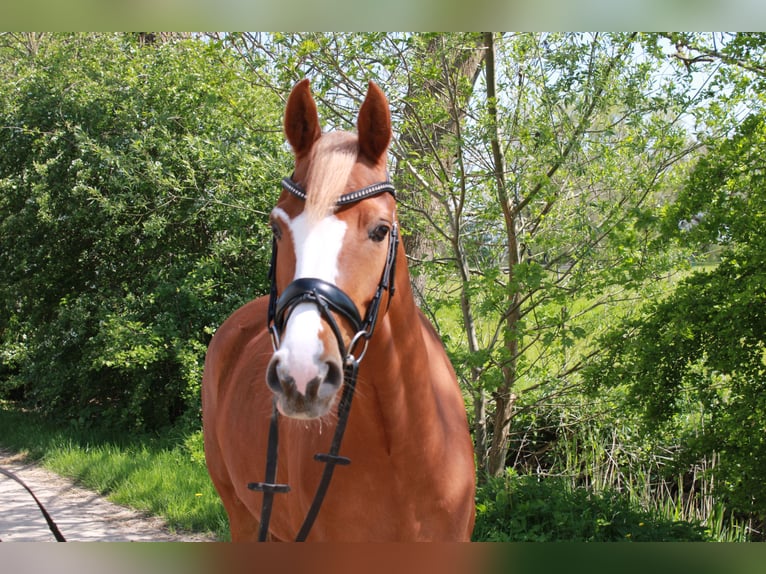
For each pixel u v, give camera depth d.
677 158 4.96
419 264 5.96
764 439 4.04
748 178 4.39
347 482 2.04
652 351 4.36
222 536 4.87
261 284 7.66
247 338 3.27
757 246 4.09
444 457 2.11
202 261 7.23
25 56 10.59
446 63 5.10
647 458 5.37
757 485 4.08
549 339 4.80
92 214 7.93
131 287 8.30
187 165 7.10
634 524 4.38
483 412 5.70
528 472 5.73
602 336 4.88
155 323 7.68
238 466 2.85
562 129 5.09
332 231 1.75
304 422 2.16
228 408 3.01
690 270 5.07
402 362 1.96
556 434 6.08
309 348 1.60
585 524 4.36
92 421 8.35
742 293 3.94
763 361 4.75
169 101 7.77
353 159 1.85
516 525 4.43
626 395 4.92
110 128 8.21
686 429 5.12
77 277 8.75
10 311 9.14
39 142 8.26
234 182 7.09
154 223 7.20
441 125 5.56
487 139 4.86
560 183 5.42
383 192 1.88
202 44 6.01
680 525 4.38
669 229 4.32
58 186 8.12
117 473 6.31
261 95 6.29
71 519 5.33
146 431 7.94
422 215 5.90
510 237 5.34
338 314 1.70
